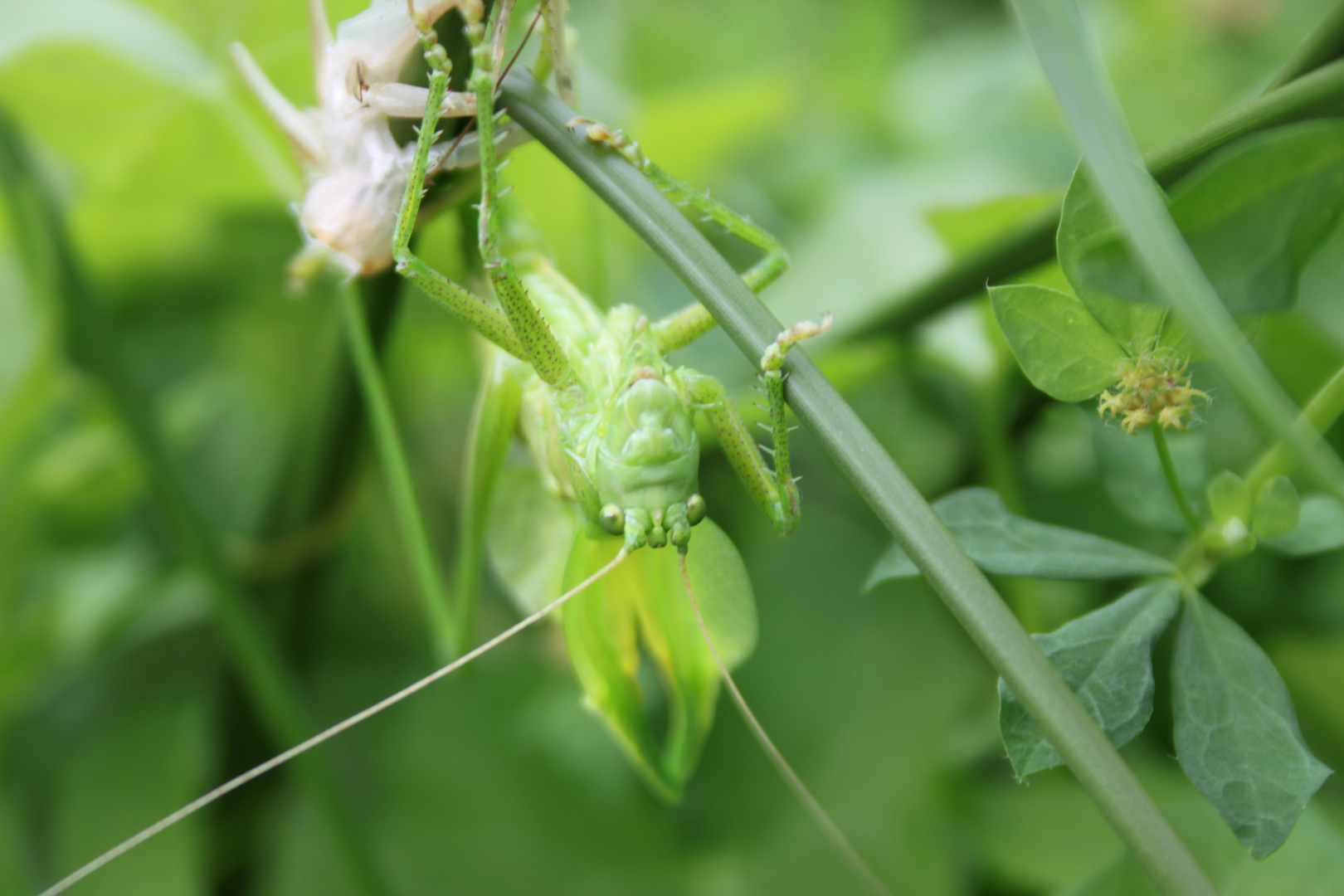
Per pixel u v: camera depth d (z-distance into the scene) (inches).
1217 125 6.3
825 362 8.7
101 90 8.3
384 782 9.3
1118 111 5.9
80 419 11.0
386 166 6.8
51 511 10.1
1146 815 5.9
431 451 11.2
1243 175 6.1
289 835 9.2
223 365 11.2
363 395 8.2
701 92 10.0
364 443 8.5
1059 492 9.2
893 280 10.0
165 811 9.2
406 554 10.7
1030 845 8.6
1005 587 8.7
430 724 9.4
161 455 8.2
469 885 8.9
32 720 9.8
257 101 8.3
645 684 9.5
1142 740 8.6
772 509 7.0
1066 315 6.4
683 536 6.9
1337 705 8.8
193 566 8.2
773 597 9.7
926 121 13.4
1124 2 13.6
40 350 8.5
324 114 6.8
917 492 6.1
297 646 9.4
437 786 9.2
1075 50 5.9
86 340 8.1
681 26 13.7
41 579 10.1
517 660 9.7
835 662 9.3
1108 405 6.4
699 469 9.3
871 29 14.1
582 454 7.0
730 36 14.1
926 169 12.2
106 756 9.4
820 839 8.8
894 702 9.0
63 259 8.1
